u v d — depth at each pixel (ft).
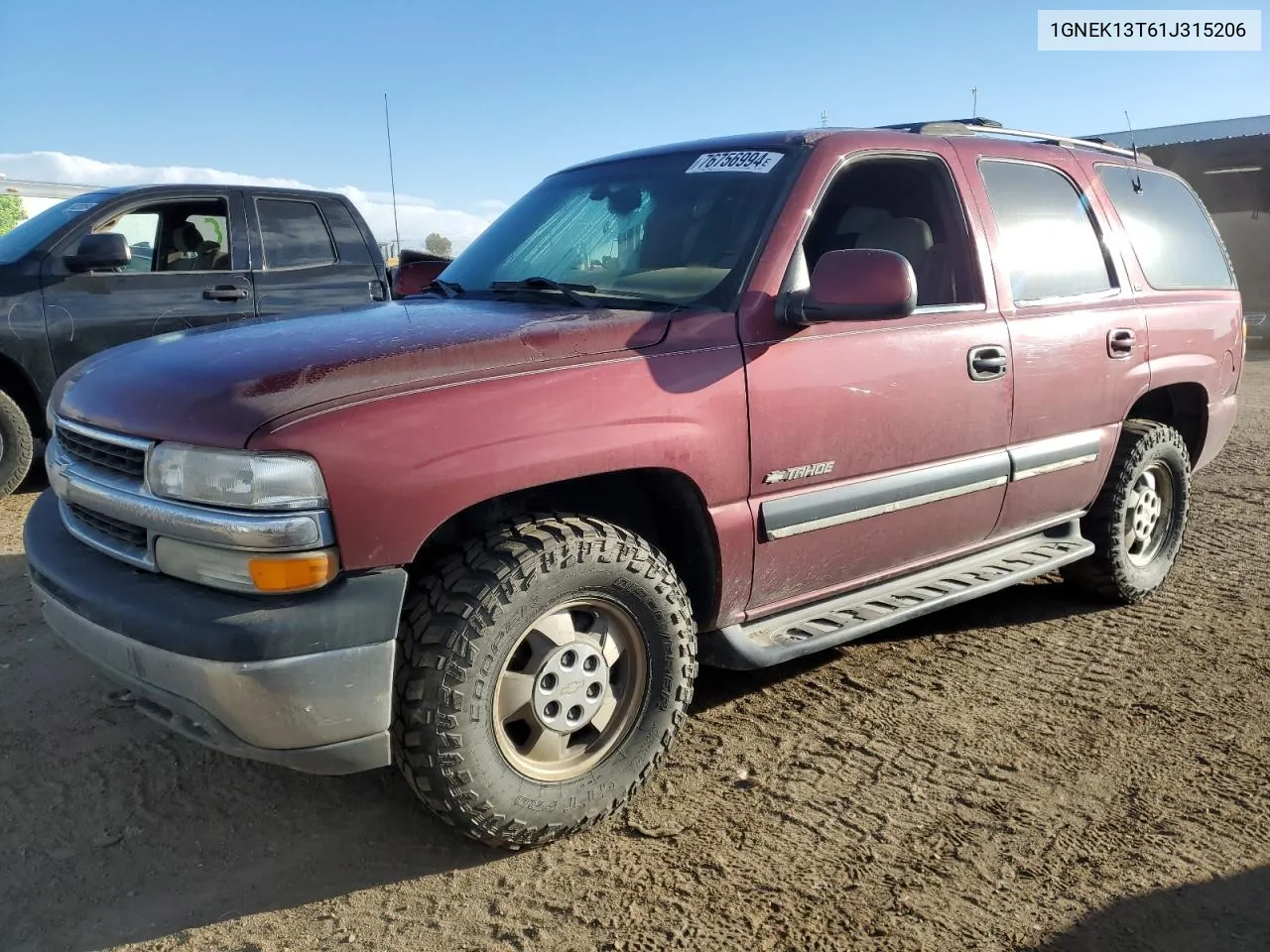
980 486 12.26
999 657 13.41
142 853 8.97
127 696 8.94
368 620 7.75
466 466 8.04
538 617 8.61
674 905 8.27
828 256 9.74
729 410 9.64
